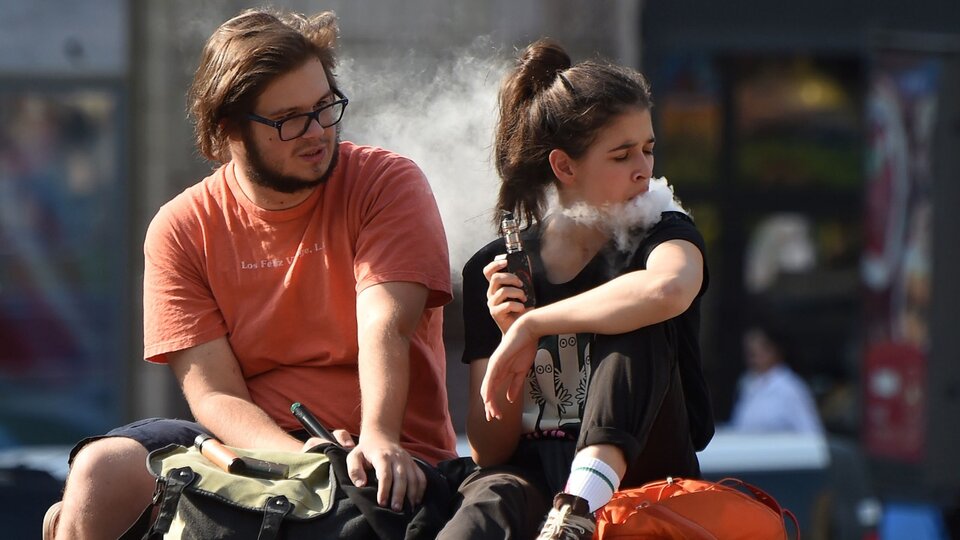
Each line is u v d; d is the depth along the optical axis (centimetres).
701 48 3297
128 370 3095
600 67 1145
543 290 1145
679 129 3797
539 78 1171
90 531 1193
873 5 3384
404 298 1241
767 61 3800
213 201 1311
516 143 1164
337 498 1104
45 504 1889
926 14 3409
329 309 1280
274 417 1281
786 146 3853
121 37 3016
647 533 1016
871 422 3584
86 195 3075
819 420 3956
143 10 2967
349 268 1281
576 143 1121
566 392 1138
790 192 3884
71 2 3002
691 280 1057
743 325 3950
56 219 3088
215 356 1290
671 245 1084
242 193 1296
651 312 1042
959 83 3400
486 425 1152
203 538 1091
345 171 1307
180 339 1289
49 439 3116
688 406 1162
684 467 1129
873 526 2275
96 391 3114
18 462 1991
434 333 1338
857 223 3900
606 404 1031
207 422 1258
